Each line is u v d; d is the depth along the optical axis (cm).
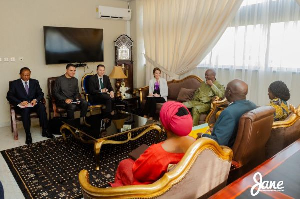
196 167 106
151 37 529
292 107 196
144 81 588
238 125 167
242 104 178
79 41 489
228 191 88
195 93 405
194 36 435
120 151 319
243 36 373
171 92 477
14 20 421
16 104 361
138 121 339
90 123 328
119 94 502
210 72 370
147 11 529
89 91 464
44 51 459
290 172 101
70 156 302
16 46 430
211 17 404
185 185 104
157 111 443
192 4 435
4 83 427
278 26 330
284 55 326
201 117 373
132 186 97
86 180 122
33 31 443
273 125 190
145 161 114
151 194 95
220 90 368
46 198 214
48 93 442
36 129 420
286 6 316
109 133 284
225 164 124
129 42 549
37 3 440
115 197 98
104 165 277
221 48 407
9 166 276
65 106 403
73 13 485
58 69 482
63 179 245
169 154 112
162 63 515
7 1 411
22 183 238
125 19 552
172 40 485
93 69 530
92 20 513
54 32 455
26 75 376
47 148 329
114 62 562
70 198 214
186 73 477
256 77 363
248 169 176
